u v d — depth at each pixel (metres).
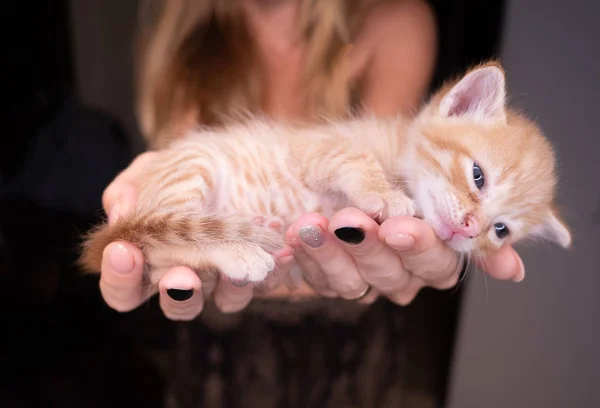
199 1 0.53
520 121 0.39
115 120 0.61
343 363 0.46
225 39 0.53
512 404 0.53
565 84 0.47
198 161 0.36
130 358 0.52
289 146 0.38
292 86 0.53
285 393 0.46
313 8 0.51
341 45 0.52
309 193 0.37
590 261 0.49
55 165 0.54
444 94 0.39
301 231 0.33
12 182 0.52
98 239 0.34
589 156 0.47
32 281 0.51
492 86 0.37
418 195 0.37
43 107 0.55
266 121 0.42
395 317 0.48
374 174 0.35
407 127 0.39
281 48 0.53
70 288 0.52
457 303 0.53
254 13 0.53
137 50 0.63
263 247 0.33
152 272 0.33
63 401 0.49
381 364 0.47
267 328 0.45
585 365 0.51
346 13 0.54
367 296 0.38
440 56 0.54
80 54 0.63
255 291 0.38
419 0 0.54
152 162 0.38
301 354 0.46
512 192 0.36
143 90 0.57
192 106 0.52
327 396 0.46
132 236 0.33
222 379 0.46
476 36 0.50
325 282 0.38
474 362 0.54
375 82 0.52
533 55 0.47
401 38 0.52
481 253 0.36
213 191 0.37
